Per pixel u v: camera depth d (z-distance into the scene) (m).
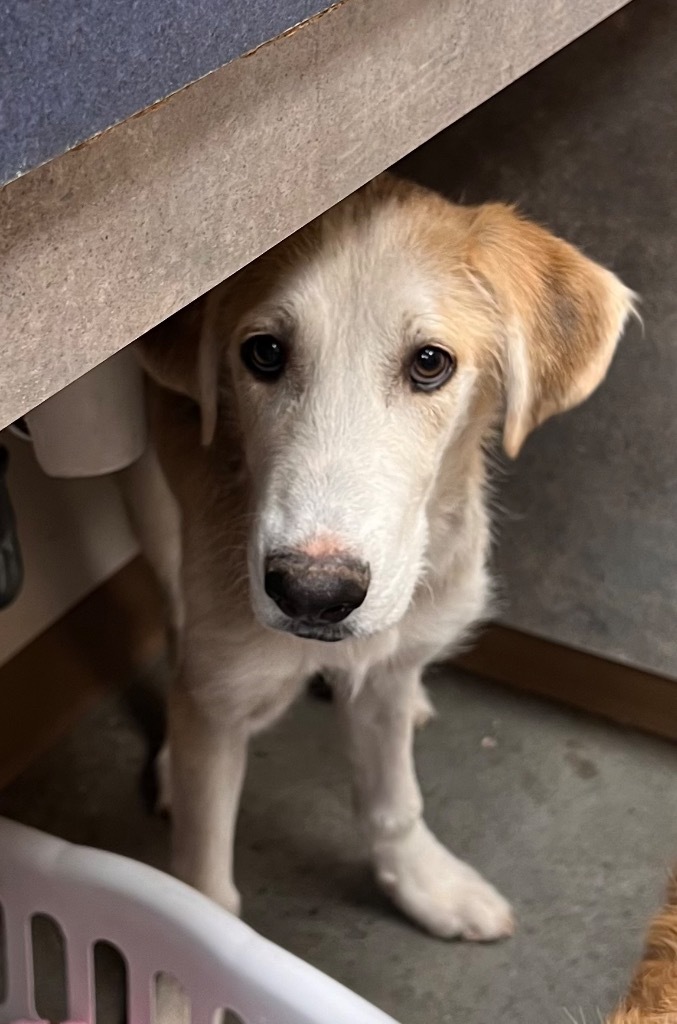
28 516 1.55
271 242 0.62
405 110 0.70
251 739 1.64
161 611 1.76
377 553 0.85
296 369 0.90
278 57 0.57
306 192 0.63
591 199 1.31
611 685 1.65
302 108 0.60
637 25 1.18
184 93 0.52
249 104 0.56
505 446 1.04
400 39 0.66
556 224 1.35
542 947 1.37
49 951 1.34
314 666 1.09
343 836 1.51
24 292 0.48
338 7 0.59
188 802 1.15
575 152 1.29
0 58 0.40
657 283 1.31
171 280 0.56
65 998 1.28
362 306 0.89
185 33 0.47
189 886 1.08
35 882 1.07
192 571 1.07
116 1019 1.27
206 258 0.58
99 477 1.66
